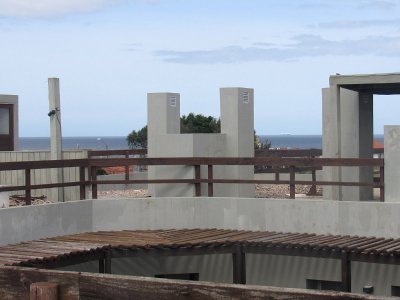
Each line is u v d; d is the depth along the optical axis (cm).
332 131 1259
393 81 1198
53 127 1312
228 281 1112
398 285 996
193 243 969
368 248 901
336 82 1248
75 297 397
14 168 984
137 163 1115
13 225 978
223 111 1338
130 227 1124
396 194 1016
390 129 1019
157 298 374
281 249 960
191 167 1201
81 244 961
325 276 1045
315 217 1055
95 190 1123
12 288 421
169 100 1371
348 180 1384
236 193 1332
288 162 1073
